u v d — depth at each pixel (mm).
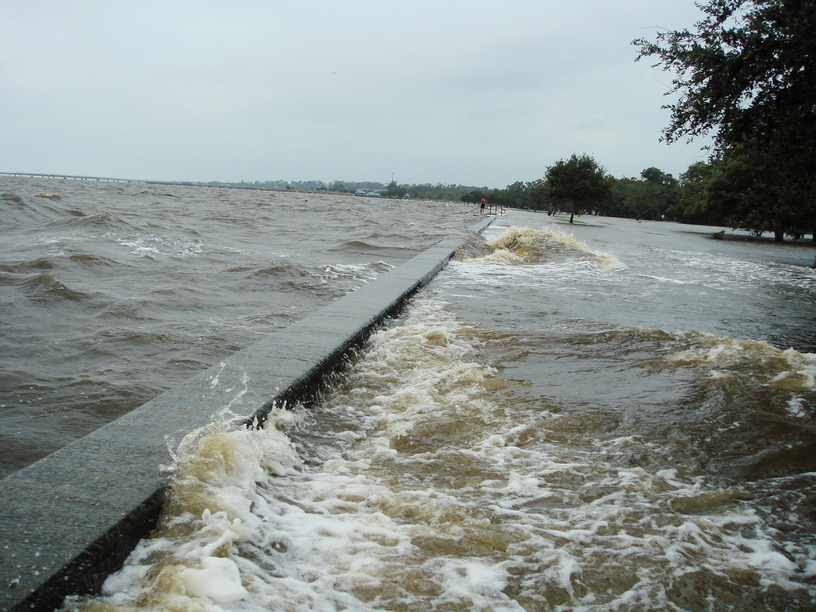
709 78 8148
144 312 6691
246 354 4434
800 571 2424
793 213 28984
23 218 17078
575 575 2324
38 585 1810
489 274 12023
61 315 6309
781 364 5410
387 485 3002
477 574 2301
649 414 4137
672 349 5895
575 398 4426
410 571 2297
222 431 2990
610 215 93312
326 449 3428
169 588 2006
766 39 7422
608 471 3273
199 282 8734
